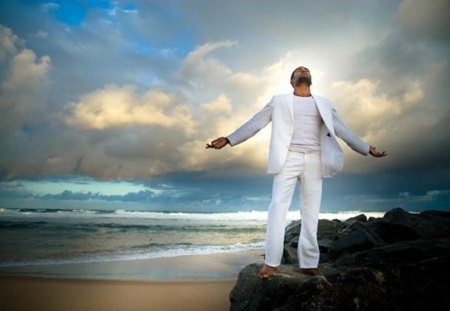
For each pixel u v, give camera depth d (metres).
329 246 7.03
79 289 5.70
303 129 3.67
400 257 4.70
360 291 2.76
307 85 3.84
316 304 2.72
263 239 16.12
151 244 13.12
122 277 6.79
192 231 20.30
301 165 3.68
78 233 16.86
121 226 21.47
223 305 4.91
